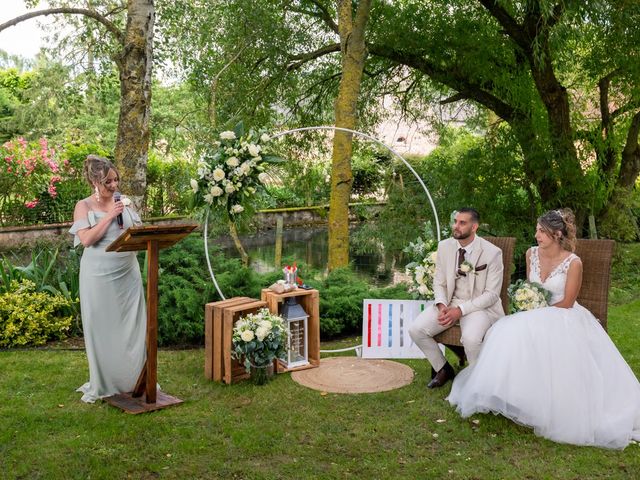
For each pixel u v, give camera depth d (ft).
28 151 43.45
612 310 23.85
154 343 13.15
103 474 10.05
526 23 30.89
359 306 20.48
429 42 34.22
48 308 18.47
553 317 12.24
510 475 10.06
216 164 16.63
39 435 11.57
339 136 27.45
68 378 14.96
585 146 35.37
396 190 38.09
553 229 13.00
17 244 40.40
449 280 14.39
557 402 11.47
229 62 36.32
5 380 14.71
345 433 11.83
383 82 41.75
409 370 15.92
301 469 10.28
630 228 37.27
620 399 11.90
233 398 13.82
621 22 29.14
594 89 37.35
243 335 14.02
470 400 12.27
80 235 13.10
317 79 40.52
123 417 12.55
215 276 19.35
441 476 10.06
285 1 36.73
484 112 40.09
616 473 10.16
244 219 17.21
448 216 35.58
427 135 44.16
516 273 32.32
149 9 20.79
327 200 65.57
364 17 27.25
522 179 35.06
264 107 39.22
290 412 12.91
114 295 13.35
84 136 61.26
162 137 51.83
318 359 16.34
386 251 39.70
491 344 12.50
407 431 11.92
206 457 10.75
